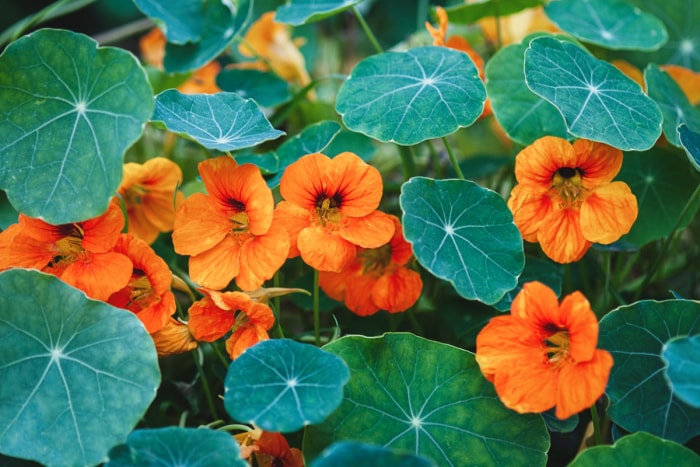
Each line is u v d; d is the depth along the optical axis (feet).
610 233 1.91
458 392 1.85
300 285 2.15
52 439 1.77
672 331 1.86
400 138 1.95
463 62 2.03
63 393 1.79
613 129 1.91
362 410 1.82
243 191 1.88
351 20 3.10
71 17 3.87
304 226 1.89
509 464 1.82
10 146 1.89
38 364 1.80
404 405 1.84
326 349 1.83
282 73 2.62
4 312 1.81
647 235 2.20
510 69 2.17
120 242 1.89
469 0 2.51
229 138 1.91
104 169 1.84
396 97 1.99
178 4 2.37
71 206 1.85
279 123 2.52
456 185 1.93
